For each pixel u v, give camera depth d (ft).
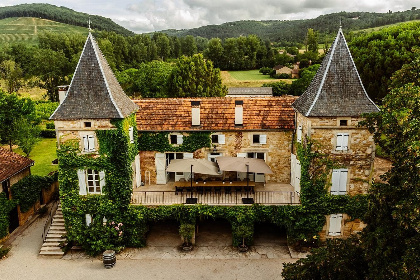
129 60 404.36
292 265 58.95
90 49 87.66
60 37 361.10
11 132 143.54
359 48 176.24
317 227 88.17
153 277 80.43
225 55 414.00
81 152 86.79
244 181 96.17
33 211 110.83
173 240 96.17
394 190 49.01
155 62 240.12
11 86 272.72
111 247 89.71
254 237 96.68
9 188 98.84
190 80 194.08
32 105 162.50
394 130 51.06
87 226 91.25
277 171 101.19
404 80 82.12
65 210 90.22
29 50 344.28
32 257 88.89
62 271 83.15
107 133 85.35
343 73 84.48
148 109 103.45
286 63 404.98
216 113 101.40
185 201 91.04
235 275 80.84
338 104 82.53
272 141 99.09
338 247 56.80
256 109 101.24
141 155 101.81
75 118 83.87
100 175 88.12
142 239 92.27
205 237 97.30
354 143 83.66
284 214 87.76
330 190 86.84
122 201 89.04
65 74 297.53
